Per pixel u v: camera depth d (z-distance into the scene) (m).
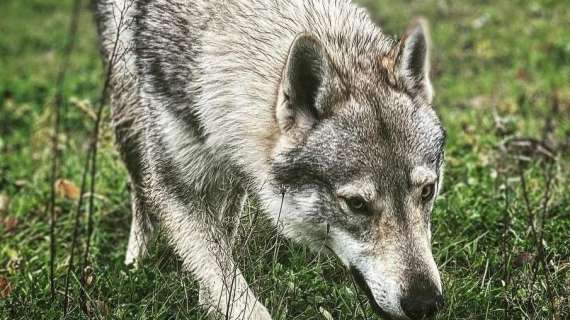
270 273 8.16
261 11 7.80
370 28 7.97
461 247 9.00
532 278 8.11
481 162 11.12
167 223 8.29
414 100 7.29
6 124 15.71
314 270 8.33
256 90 7.50
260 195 7.63
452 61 19.17
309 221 7.28
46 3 28.47
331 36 7.64
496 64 18.69
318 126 7.11
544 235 9.05
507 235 9.09
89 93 17.11
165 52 7.86
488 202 9.82
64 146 13.17
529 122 13.71
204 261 8.14
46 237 10.15
